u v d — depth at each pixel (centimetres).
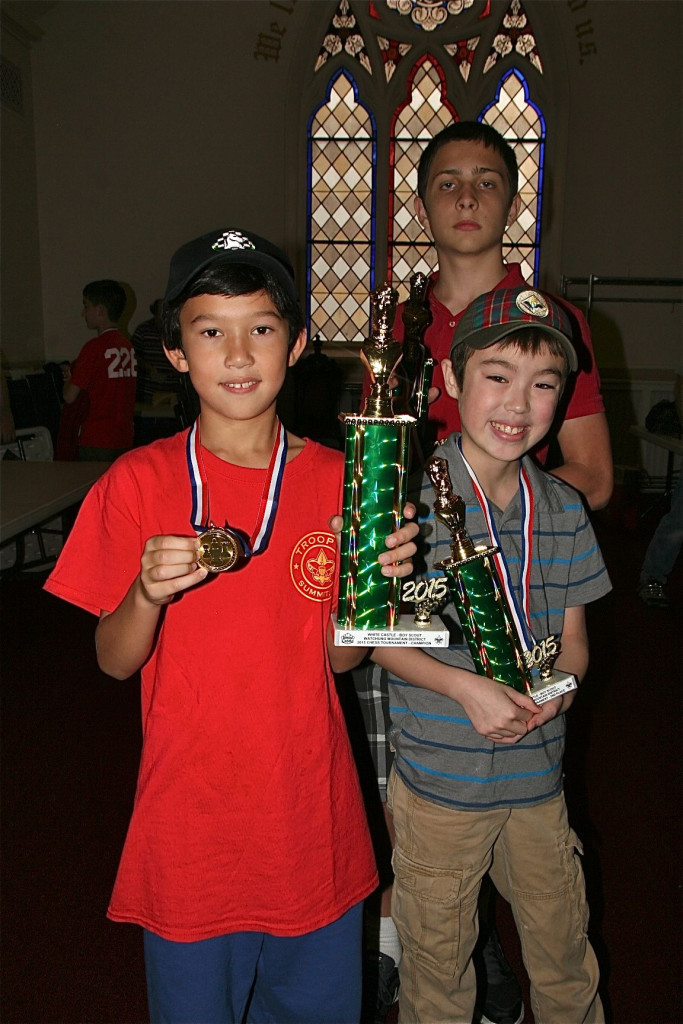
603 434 157
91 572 109
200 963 105
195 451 110
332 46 733
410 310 145
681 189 719
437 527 127
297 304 107
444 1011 123
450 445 129
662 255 733
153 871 104
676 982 168
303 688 108
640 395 726
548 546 128
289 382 632
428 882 123
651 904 193
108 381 450
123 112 725
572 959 127
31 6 672
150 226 743
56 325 755
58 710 292
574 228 736
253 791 104
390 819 159
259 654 105
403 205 765
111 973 172
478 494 125
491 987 155
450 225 150
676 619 397
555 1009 128
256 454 111
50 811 230
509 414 117
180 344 108
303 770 107
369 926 164
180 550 91
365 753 184
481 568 113
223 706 104
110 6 705
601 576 130
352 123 753
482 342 115
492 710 114
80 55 714
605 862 210
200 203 743
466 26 722
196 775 104
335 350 776
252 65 721
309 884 107
